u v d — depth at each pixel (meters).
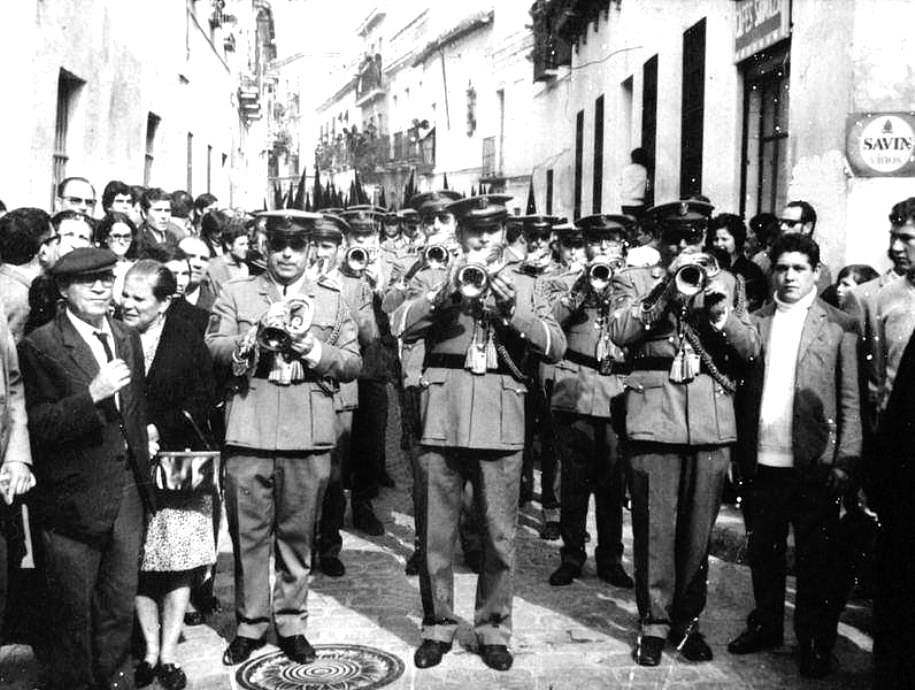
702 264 4.53
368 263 7.47
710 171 11.32
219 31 20.72
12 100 8.46
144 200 8.17
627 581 5.99
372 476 7.15
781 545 4.87
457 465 4.74
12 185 8.45
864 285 5.43
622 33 16.03
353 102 53.78
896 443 3.93
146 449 4.22
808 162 8.57
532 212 9.55
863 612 5.45
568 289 6.99
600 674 4.62
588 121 18.53
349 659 4.75
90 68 10.36
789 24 9.23
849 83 7.82
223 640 4.99
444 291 4.63
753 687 4.49
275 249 4.78
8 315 4.99
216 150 20.17
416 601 5.64
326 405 4.71
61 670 4.11
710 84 11.45
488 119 28.45
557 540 7.00
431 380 4.74
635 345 4.91
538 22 21.97
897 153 7.75
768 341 4.89
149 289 4.68
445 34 31.80
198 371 4.71
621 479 6.02
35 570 4.21
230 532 4.75
